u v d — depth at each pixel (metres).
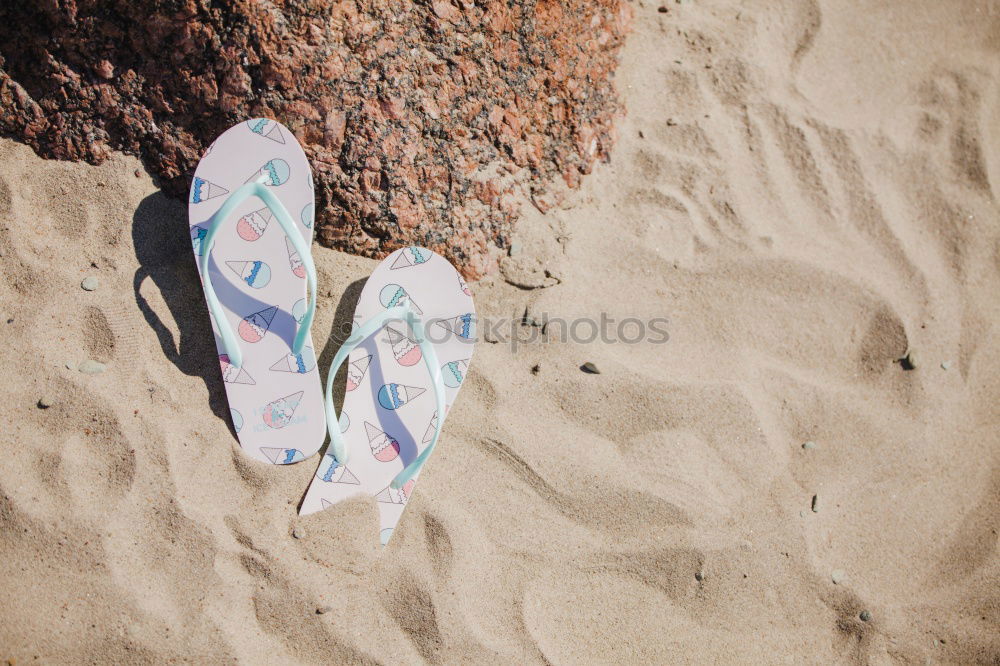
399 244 1.75
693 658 1.53
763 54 2.12
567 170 1.88
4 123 1.65
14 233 1.62
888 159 2.06
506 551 1.56
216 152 1.67
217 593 1.44
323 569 1.49
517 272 1.80
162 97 1.65
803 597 1.61
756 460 1.71
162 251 1.68
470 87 1.76
